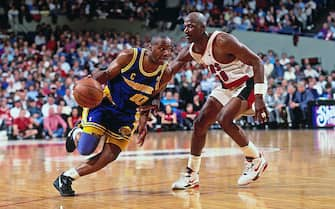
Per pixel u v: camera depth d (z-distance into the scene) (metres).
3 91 13.41
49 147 10.13
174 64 4.65
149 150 8.72
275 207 3.63
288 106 15.48
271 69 16.56
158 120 14.48
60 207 3.75
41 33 17.05
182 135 12.76
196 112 14.79
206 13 19.17
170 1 19.81
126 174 5.58
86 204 3.86
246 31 19.25
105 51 16.47
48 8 18.38
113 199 4.05
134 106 4.38
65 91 13.88
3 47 15.66
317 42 19.39
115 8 19.27
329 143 9.63
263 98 4.38
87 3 18.89
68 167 6.45
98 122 4.28
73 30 18.98
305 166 6.05
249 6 20.20
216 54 4.50
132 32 19.59
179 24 18.95
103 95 4.14
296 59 19.59
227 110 4.59
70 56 16.06
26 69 14.52
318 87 15.87
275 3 20.55
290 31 19.84
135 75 4.22
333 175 5.25
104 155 4.31
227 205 3.74
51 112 13.24
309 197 4.01
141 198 4.09
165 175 5.49
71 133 4.36
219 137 11.98
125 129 4.35
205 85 15.54
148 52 4.21
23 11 17.92
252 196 4.11
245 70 4.62
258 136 11.96
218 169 5.92
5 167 6.54
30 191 4.52
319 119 15.48
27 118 13.02
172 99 14.65
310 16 20.55
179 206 3.72
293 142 9.98
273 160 6.72
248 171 4.72
